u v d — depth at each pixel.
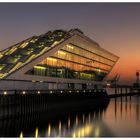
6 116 55.44
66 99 85.38
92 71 123.69
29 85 74.94
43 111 69.12
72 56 102.19
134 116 72.19
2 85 65.12
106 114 76.50
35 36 100.62
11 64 78.00
